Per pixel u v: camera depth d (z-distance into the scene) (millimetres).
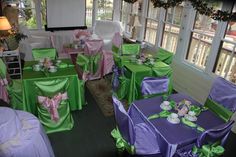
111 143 2740
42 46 5191
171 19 4438
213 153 1841
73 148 2627
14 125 1881
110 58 4504
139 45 4328
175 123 2086
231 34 3295
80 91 3236
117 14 6242
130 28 5926
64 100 2785
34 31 5586
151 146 2105
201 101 3744
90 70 4305
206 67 3625
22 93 2760
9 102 2990
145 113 2229
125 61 3590
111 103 3604
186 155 1903
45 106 2668
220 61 3521
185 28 3963
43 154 1999
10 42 4305
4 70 2955
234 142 2934
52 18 5613
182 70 4117
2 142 1795
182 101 2430
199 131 1988
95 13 6113
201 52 3963
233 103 2395
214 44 3441
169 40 4609
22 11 5301
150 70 3305
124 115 1925
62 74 2963
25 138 1877
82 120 3146
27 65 3178
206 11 2223
